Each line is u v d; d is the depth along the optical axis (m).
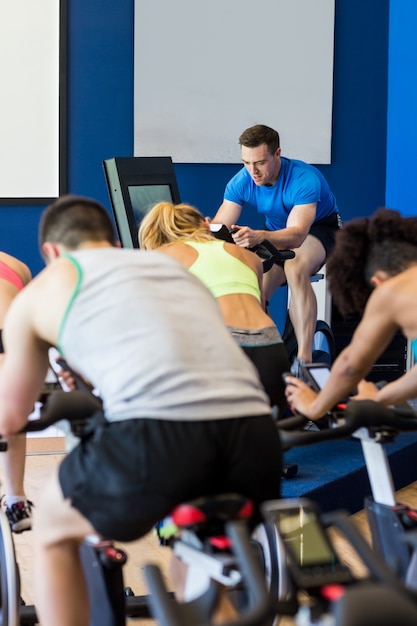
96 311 2.34
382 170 7.91
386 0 7.74
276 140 6.11
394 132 7.09
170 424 2.25
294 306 6.09
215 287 3.96
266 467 2.34
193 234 4.07
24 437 3.55
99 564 2.75
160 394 2.26
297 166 6.27
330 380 2.87
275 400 3.97
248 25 7.46
